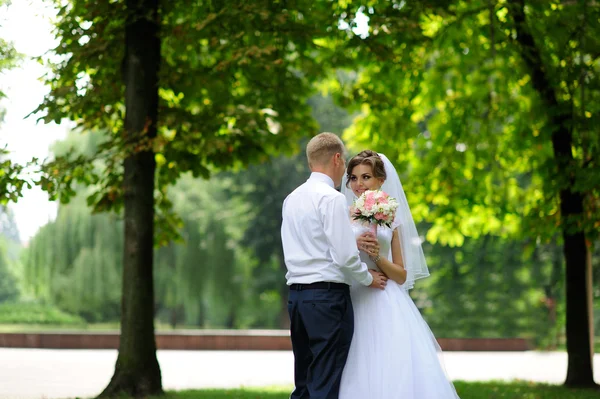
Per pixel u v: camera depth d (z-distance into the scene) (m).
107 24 12.16
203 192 45.97
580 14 13.49
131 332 11.70
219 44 11.95
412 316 6.28
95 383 15.18
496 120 16.27
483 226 18.16
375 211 6.04
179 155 13.60
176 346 28.48
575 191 12.63
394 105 15.24
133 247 11.87
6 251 63.38
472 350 29.86
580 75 13.51
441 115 16.73
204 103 14.21
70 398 11.66
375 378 6.03
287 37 12.61
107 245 38.00
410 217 6.59
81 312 47.25
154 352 11.82
